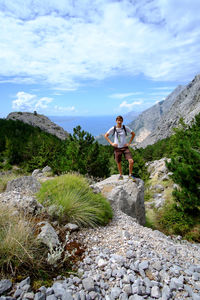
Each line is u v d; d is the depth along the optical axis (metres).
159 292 2.17
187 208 7.53
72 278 2.36
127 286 2.19
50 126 69.94
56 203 4.19
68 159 12.15
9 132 39.59
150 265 2.74
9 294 1.88
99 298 2.05
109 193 6.64
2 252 2.28
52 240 2.83
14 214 3.29
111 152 23.20
